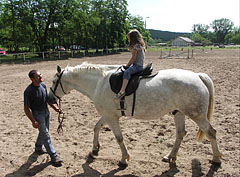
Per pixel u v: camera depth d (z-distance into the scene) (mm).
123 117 6223
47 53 32531
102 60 24891
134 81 3443
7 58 28266
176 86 3434
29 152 4301
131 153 4184
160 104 3430
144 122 5801
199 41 121938
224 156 3947
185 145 4449
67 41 40531
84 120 6066
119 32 43375
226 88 9359
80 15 34781
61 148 4453
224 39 124562
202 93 3441
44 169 3703
